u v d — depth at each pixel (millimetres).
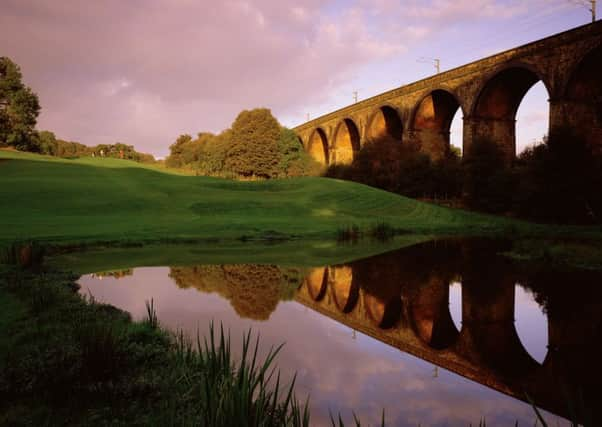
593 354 7020
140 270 13922
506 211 37844
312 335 7586
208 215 32406
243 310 9156
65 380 4773
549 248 18203
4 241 18047
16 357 5355
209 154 83250
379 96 58844
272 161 65500
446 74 46031
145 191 40281
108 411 4215
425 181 48281
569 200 30625
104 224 25859
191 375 5035
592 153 31031
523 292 11359
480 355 6914
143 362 5527
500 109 43188
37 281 10578
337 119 71688
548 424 4684
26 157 61125
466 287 11844
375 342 7363
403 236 26344
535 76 38719
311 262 16000
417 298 10688
